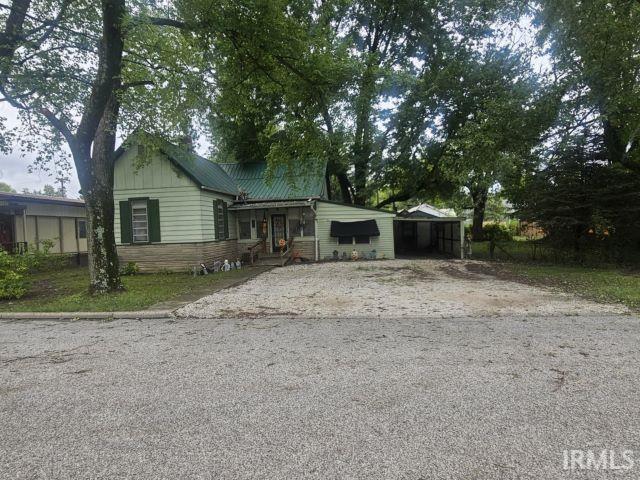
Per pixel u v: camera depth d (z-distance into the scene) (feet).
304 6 37.58
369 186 69.92
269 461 8.56
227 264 52.65
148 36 36.83
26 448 9.40
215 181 58.59
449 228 72.79
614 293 27.84
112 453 9.07
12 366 15.64
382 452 8.80
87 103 33.91
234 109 43.29
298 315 23.88
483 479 7.77
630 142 45.75
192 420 10.60
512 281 36.76
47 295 34.86
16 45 30.14
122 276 48.08
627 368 13.80
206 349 17.31
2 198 51.44
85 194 32.30
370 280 39.47
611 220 43.45
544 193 47.29
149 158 46.91
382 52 74.84
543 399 11.37
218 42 35.99
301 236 63.26
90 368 15.16
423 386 12.47
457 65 60.95
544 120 43.83
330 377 13.46
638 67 37.04
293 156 52.47
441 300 27.63
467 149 48.80
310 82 38.68
